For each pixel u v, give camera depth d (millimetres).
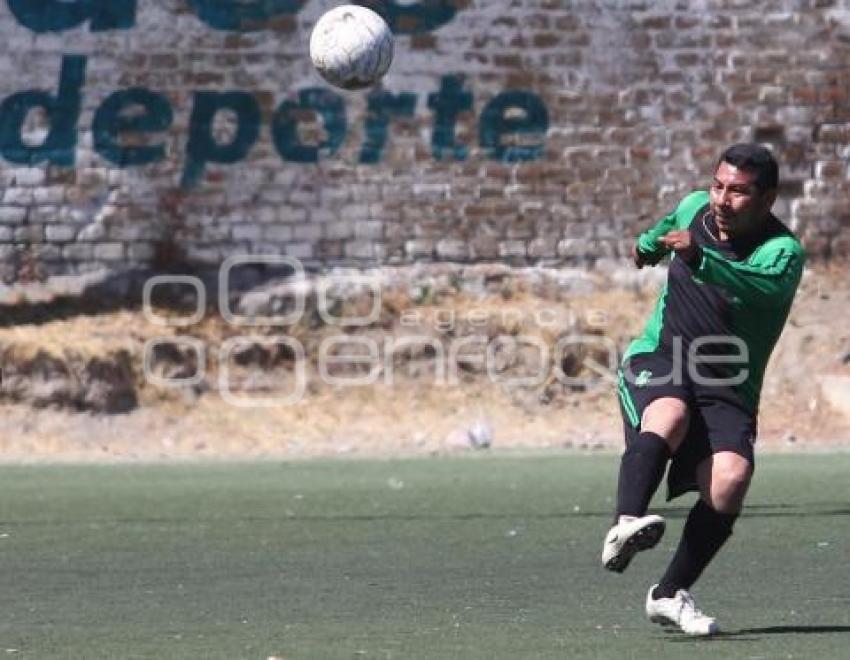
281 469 63906
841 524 41938
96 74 84375
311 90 85250
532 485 55000
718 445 25844
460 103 86000
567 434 80312
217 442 77938
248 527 42438
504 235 86188
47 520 44344
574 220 86562
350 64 41781
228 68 84875
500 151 86250
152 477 60031
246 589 31500
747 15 87438
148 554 37031
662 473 25672
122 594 30938
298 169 85188
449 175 86000
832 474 58000
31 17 84312
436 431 79938
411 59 85625
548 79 86375
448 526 42469
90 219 84250
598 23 86688
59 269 84188
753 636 25609
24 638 25672
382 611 28609
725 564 34625
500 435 79938
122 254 84312
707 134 87312
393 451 75125
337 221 85375
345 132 85438
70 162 84375
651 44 87000
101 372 78938
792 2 87625
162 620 27672
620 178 86812
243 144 84875
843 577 32750
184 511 46656
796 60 87688
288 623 27234
